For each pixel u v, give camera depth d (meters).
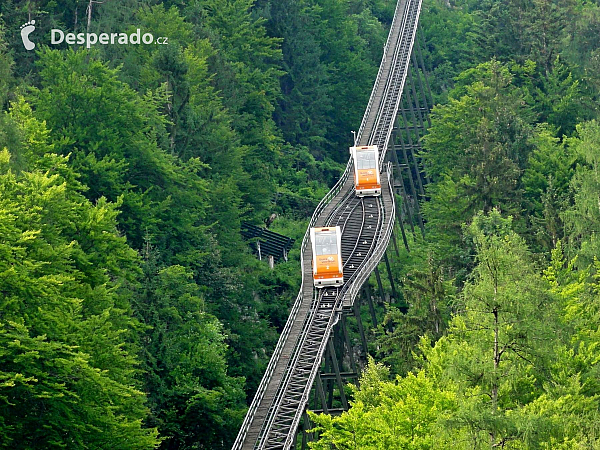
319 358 159.12
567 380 111.06
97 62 189.88
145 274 162.88
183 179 195.75
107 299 126.94
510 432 94.69
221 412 158.62
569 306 126.56
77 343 111.12
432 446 102.50
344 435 115.56
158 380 152.88
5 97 164.50
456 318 121.62
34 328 107.75
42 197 123.56
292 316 172.25
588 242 169.50
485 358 100.19
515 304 100.75
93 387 107.88
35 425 105.69
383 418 108.81
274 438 143.62
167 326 164.62
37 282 107.31
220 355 169.00
